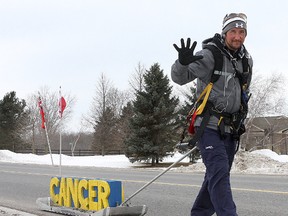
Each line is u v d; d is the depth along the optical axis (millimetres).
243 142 43250
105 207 5539
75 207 6164
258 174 14938
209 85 3811
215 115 3809
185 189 9773
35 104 68625
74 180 6188
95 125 55938
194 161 27859
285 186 10109
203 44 3943
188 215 6539
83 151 52031
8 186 11086
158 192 9266
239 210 6793
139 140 27266
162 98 27500
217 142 3789
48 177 13570
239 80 3889
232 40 3793
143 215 5629
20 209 7324
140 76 49188
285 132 57031
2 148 49875
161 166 26188
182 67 3648
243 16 3832
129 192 9336
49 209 6766
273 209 6836
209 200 4273
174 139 27594
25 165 22016
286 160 27062
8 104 50625
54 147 69688
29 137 68688
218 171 3734
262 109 42562
